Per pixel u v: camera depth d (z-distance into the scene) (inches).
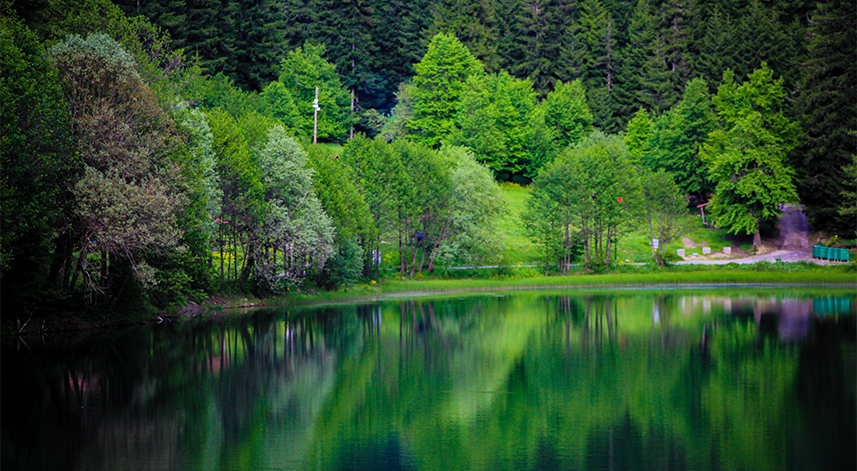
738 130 3619.6
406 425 738.8
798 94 4215.1
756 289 2733.8
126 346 1251.2
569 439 682.8
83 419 746.8
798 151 3732.8
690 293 2586.1
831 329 1481.3
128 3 3639.3
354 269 2497.5
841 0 3535.9
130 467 589.9
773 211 3590.1
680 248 3722.9
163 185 1428.4
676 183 4377.5
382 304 2241.6
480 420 757.3
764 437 680.4
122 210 1314.0
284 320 1718.8
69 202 1339.8
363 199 2630.4
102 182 1315.2
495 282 3043.8
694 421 744.3
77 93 1403.8
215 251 2394.2
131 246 1390.3
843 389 894.4
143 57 1766.7
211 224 1697.8
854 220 3467.0
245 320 1707.7
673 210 3415.4
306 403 835.4
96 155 1369.3
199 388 914.7
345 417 772.0
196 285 1801.2
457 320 1740.9
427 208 3102.9
